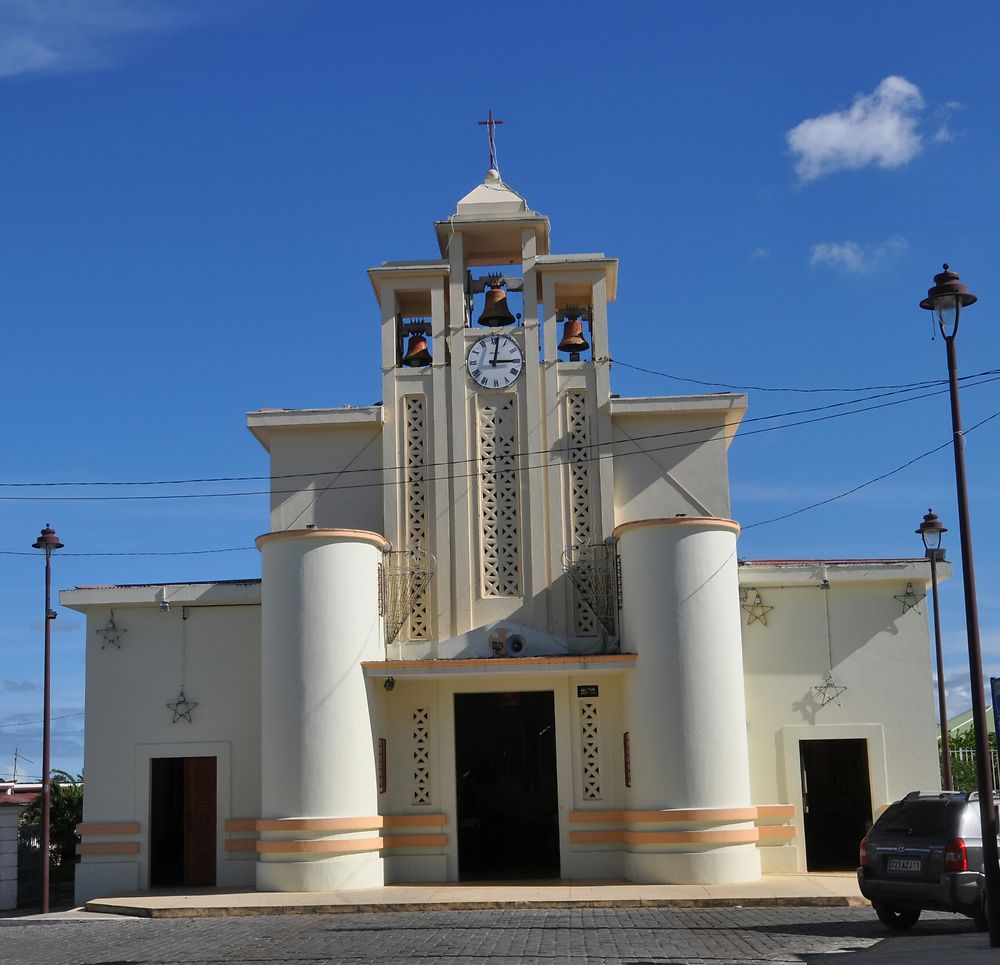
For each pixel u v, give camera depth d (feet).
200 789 83.05
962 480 53.72
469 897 69.31
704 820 73.72
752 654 83.05
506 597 83.20
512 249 92.48
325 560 77.10
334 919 64.90
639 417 86.12
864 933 55.26
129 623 84.43
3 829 87.56
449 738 80.33
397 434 85.71
